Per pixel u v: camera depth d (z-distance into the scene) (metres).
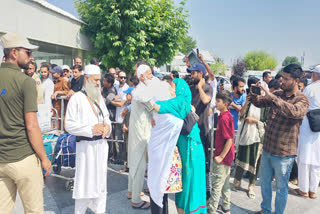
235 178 3.92
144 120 3.20
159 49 8.83
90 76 2.73
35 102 2.10
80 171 2.68
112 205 3.33
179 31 8.83
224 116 2.89
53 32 7.12
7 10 5.52
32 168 2.15
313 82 3.89
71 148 3.53
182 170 2.65
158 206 2.62
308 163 3.69
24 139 2.10
